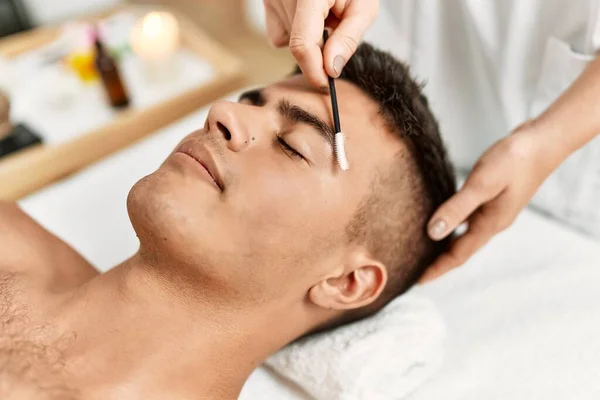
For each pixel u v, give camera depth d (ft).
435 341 3.01
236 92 5.35
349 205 2.48
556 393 2.95
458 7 3.26
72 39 5.81
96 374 2.45
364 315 3.02
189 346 2.57
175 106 5.23
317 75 2.40
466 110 3.76
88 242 3.74
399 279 2.94
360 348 2.82
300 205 2.38
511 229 3.68
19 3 6.07
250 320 2.63
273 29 3.14
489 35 3.19
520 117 3.48
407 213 2.69
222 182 2.34
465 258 3.00
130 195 2.34
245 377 2.85
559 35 3.06
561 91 3.21
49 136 4.89
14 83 5.24
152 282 2.51
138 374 2.50
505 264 3.54
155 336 2.53
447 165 2.87
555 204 3.64
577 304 3.29
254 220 2.34
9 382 2.28
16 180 4.52
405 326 2.93
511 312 3.31
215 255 2.32
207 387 2.68
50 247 3.14
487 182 2.68
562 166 3.39
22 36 5.84
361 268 2.70
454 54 3.53
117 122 4.92
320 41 2.46
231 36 8.25
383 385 2.87
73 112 5.13
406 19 3.51
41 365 2.39
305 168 2.39
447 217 2.70
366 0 2.60
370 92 2.61
